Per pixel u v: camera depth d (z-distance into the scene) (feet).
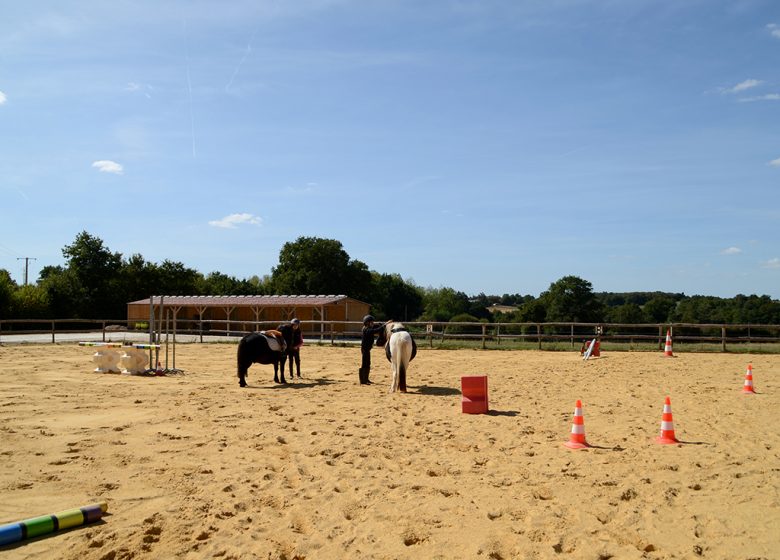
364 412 33.88
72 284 166.50
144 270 178.50
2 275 157.48
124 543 15.76
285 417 32.35
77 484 20.54
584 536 16.15
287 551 15.48
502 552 15.30
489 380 48.19
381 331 45.44
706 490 19.99
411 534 16.31
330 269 172.04
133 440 26.94
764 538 16.02
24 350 77.92
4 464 22.80
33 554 15.07
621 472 22.04
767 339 76.59
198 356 70.44
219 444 26.27
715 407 35.58
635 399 38.58
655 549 15.44
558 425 30.37
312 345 87.76
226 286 203.51
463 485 20.59
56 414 32.78
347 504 18.76
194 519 17.49
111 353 52.16
